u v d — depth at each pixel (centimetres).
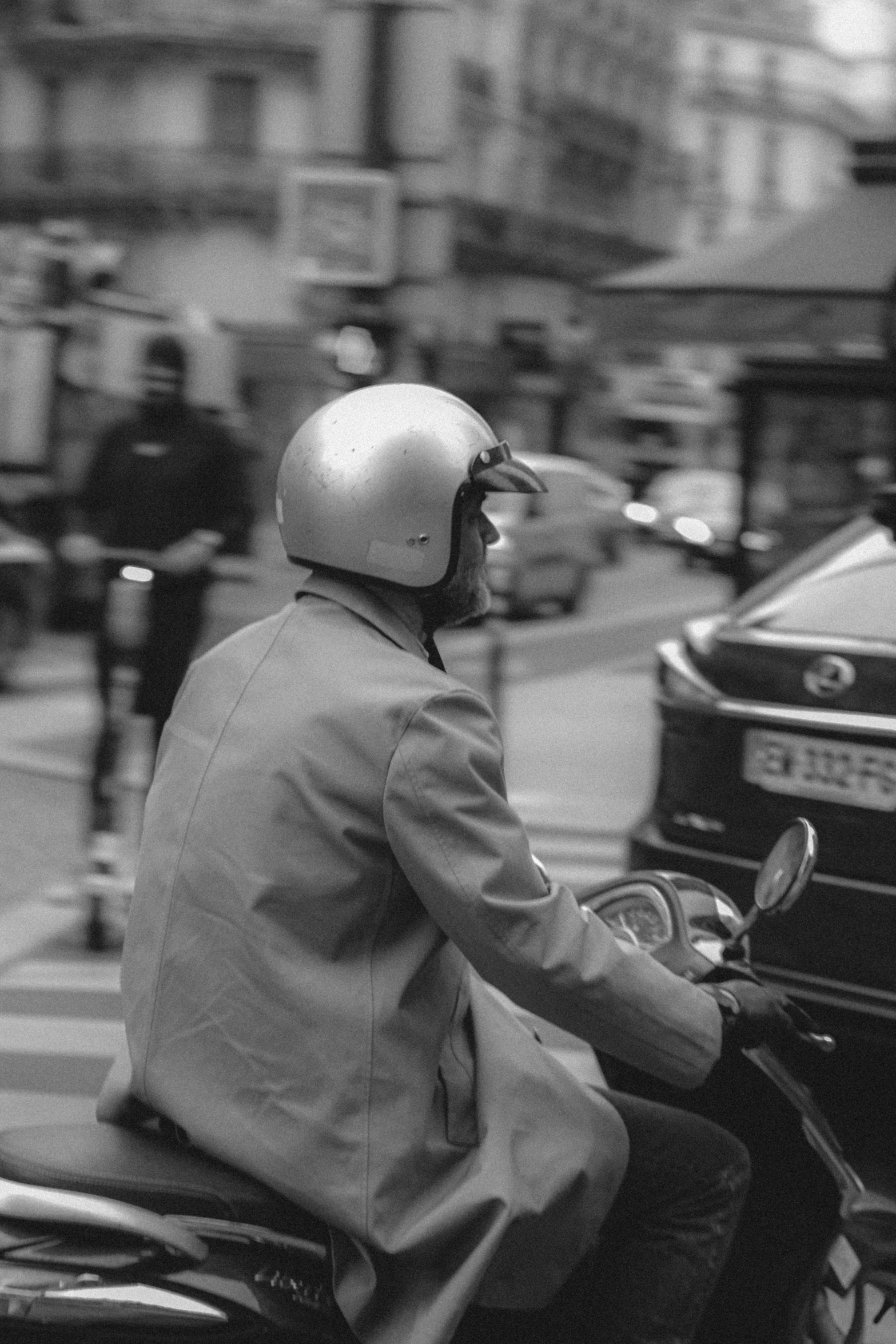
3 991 856
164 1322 329
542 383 3444
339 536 362
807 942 609
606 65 8600
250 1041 344
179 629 1027
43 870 1090
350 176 1143
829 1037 403
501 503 3117
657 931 418
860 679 614
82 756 1495
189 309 2633
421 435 362
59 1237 334
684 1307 375
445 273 1171
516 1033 367
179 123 6284
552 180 8044
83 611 2352
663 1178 378
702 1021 357
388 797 341
